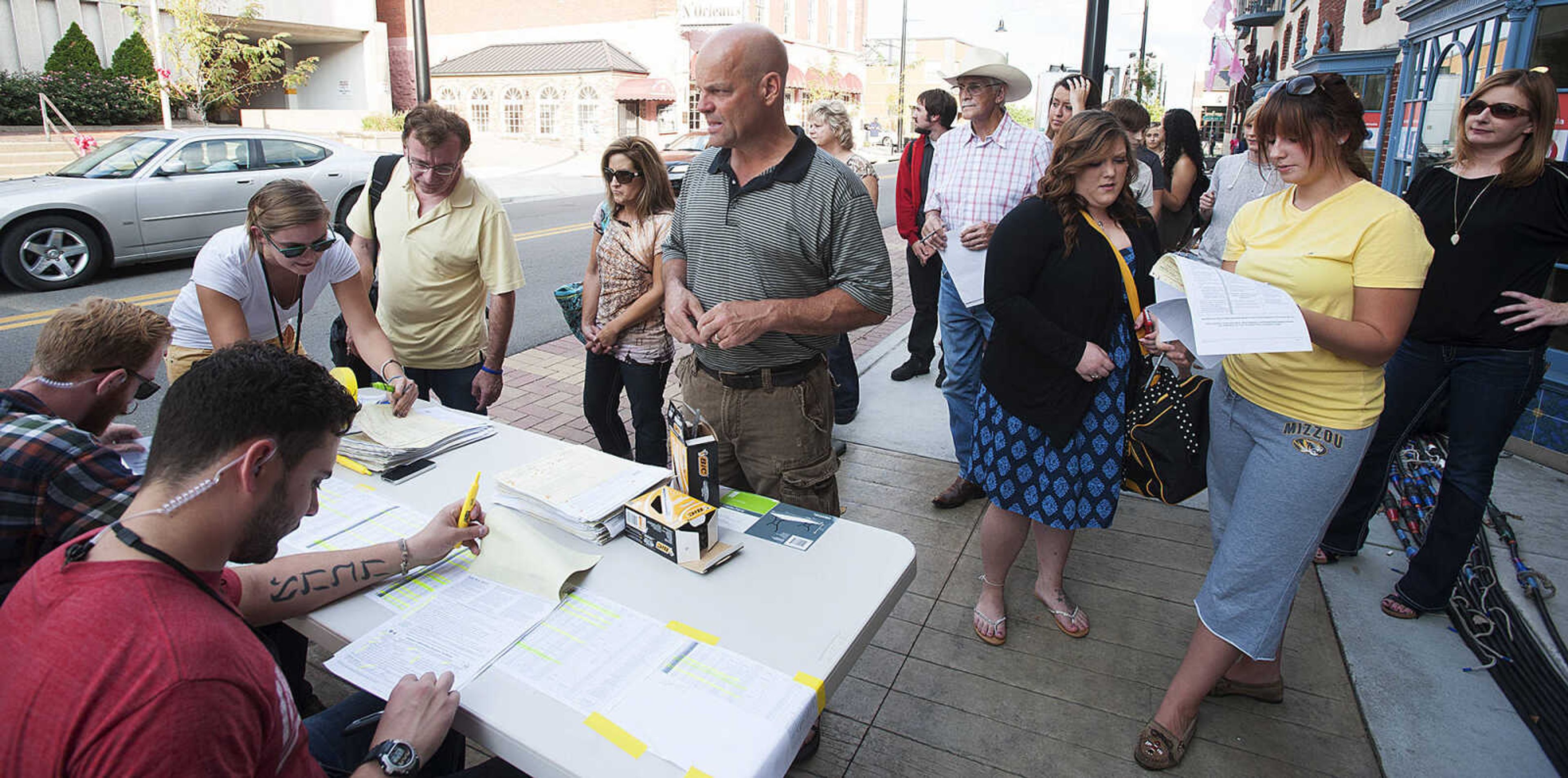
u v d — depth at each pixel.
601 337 3.30
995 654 2.70
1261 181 3.52
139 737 1.00
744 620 1.56
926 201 4.24
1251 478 2.16
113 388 1.82
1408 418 2.86
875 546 1.82
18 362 5.45
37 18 16.39
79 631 1.04
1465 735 2.31
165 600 1.08
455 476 2.17
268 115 21.19
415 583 1.70
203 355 2.69
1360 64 7.01
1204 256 3.85
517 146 27.23
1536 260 2.54
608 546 1.82
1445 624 2.79
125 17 17.70
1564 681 2.45
